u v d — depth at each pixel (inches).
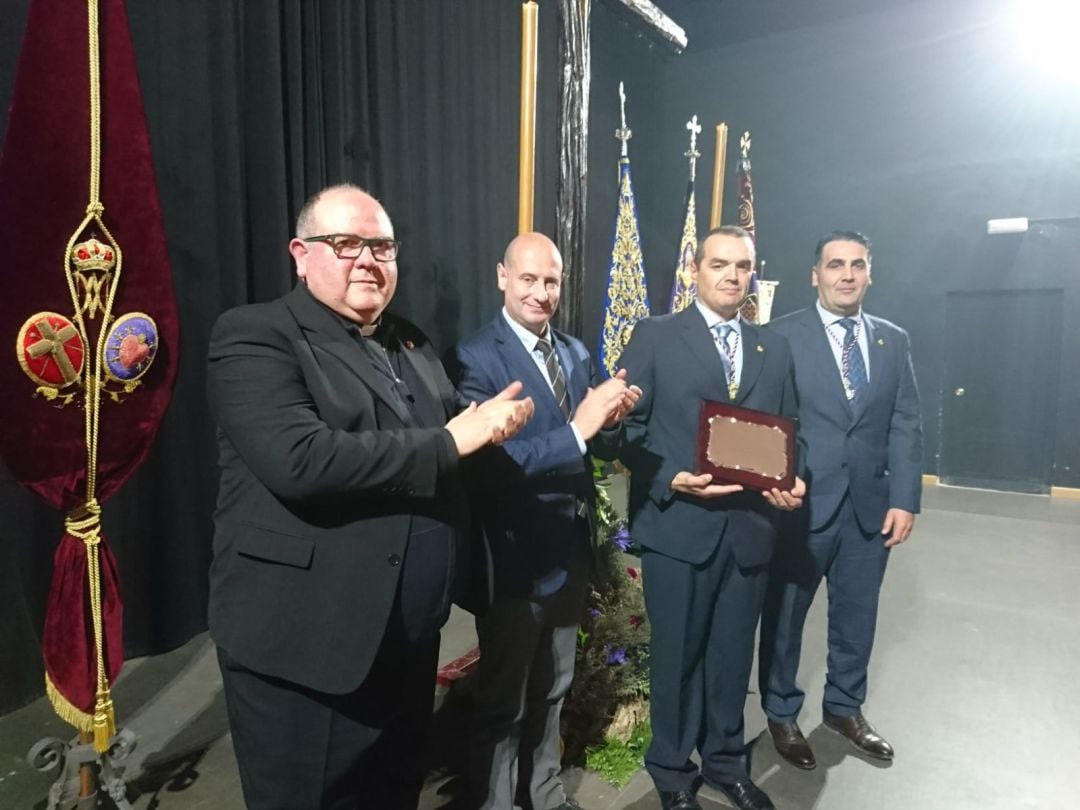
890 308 244.5
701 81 262.5
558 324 127.9
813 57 244.7
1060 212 216.7
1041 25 211.9
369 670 42.3
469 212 158.1
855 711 85.2
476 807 60.8
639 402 66.3
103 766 60.4
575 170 127.8
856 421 78.7
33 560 85.5
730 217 263.6
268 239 106.7
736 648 67.1
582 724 79.3
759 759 81.0
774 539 67.3
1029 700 95.7
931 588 137.9
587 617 80.1
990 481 236.7
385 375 47.2
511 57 168.1
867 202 242.8
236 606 42.0
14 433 52.2
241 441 40.1
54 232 52.4
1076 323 219.5
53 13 51.2
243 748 44.0
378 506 43.2
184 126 95.3
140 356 57.2
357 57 123.0
